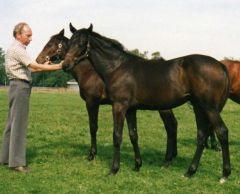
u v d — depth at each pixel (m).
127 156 9.70
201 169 8.34
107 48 7.81
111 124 16.48
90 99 9.43
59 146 11.11
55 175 7.75
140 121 17.47
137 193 6.59
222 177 7.32
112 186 7.00
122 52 7.83
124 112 7.64
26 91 7.93
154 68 7.52
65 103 29.45
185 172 8.09
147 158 9.50
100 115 19.97
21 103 7.88
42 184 7.09
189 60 7.23
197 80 7.04
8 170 8.03
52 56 10.63
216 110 7.09
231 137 13.29
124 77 7.59
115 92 7.65
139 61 7.75
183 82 7.25
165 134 13.66
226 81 7.14
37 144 11.36
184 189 6.84
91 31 7.95
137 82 7.53
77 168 8.38
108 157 9.67
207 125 7.62
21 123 7.95
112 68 7.72
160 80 7.35
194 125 16.58
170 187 6.98
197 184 7.16
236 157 9.73
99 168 8.42
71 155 9.85
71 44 7.91
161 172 8.10
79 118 18.48
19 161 7.96
